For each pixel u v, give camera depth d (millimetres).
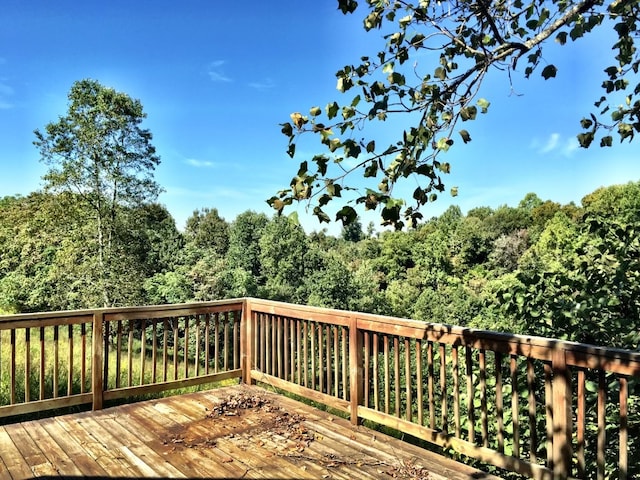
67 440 3225
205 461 2916
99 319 3893
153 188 19844
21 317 3527
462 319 28516
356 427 3547
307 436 3338
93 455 2982
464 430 5211
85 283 18375
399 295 40031
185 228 49938
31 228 20234
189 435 3346
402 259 48781
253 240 39250
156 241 27422
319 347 3922
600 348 2207
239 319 4875
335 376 3756
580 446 2311
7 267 22516
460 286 36188
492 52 2084
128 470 2777
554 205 50750
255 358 4695
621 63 2854
